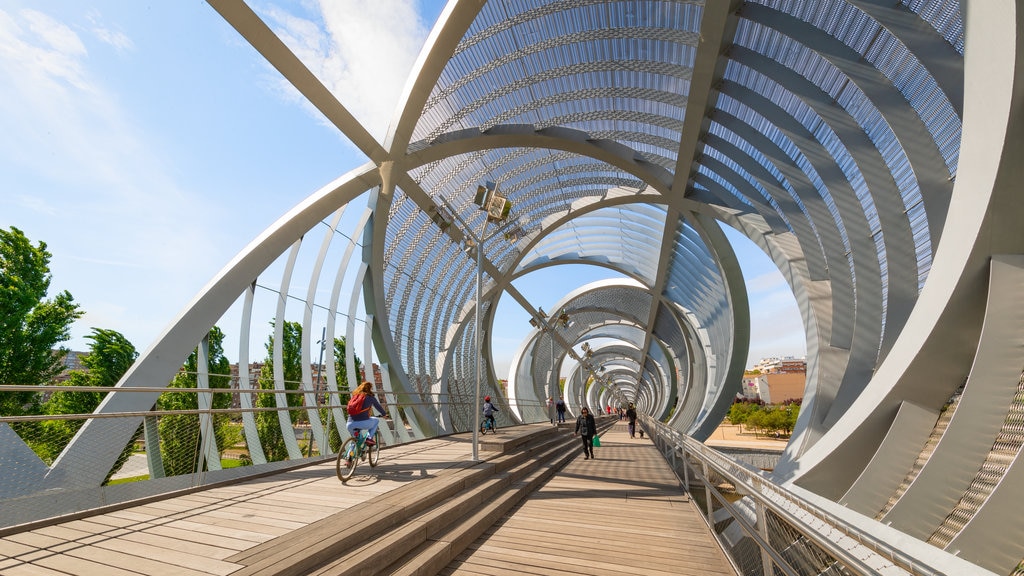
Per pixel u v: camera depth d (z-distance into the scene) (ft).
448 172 61.57
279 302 37.70
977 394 18.17
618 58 44.16
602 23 40.96
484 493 22.20
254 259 34.73
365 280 54.90
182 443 20.49
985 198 18.24
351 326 50.16
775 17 32.35
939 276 21.33
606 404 361.92
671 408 163.12
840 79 33.91
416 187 55.06
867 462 24.75
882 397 23.53
